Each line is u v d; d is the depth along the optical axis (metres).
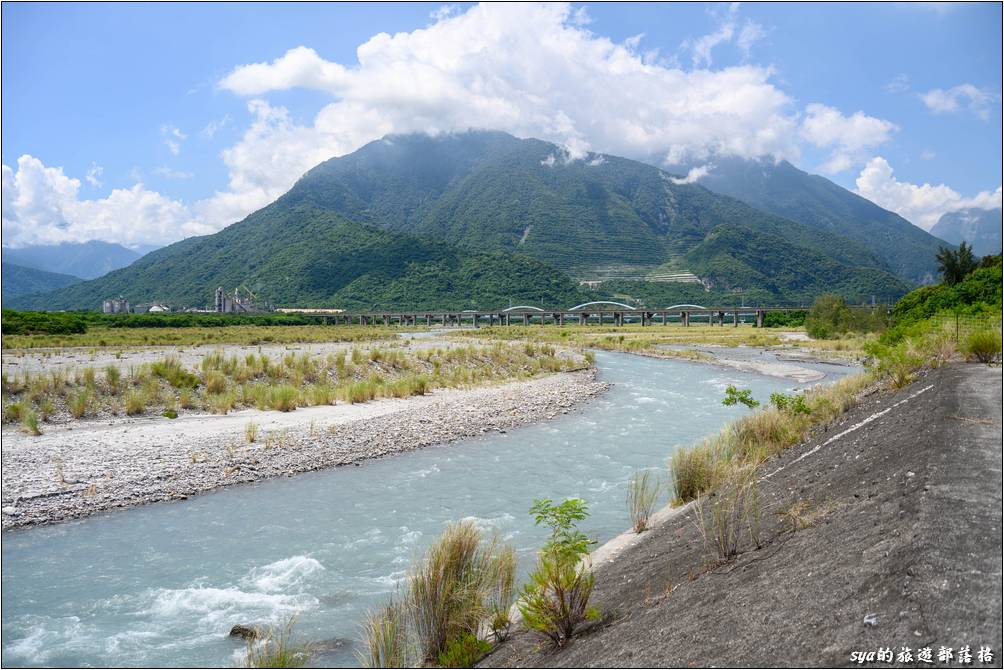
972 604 4.98
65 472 15.57
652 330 128.25
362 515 13.61
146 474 15.86
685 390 34.72
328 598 9.73
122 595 9.84
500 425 23.73
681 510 11.60
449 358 41.03
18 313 74.81
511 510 13.94
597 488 15.60
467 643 7.25
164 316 120.31
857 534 6.91
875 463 10.41
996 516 6.70
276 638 8.45
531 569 10.25
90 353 43.12
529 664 6.66
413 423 23.08
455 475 16.86
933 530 6.31
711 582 7.17
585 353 54.25
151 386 25.27
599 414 26.64
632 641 6.30
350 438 20.53
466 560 7.97
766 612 5.82
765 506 10.20
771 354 61.44
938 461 8.97
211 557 11.32
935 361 23.47
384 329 139.75
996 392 15.04
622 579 8.59
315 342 64.38
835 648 4.91
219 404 24.69
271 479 16.34
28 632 8.76
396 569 10.79
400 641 7.38
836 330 83.31
